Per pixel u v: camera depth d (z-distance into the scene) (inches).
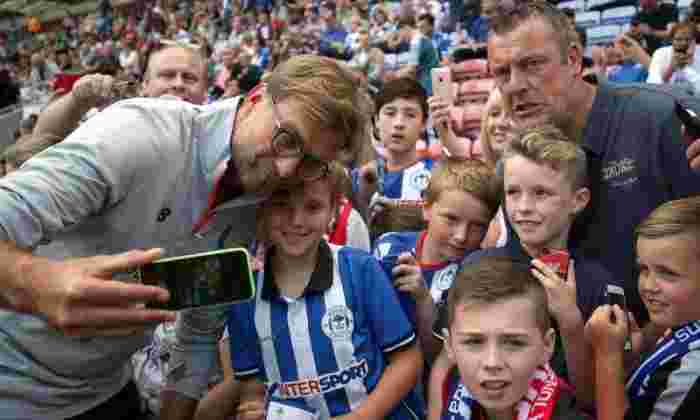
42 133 112.9
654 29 335.3
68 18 1066.7
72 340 63.5
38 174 53.4
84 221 60.4
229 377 86.7
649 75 255.4
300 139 56.2
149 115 59.1
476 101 200.8
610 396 67.6
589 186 86.4
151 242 63.1
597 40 414.3
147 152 58.1
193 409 74.8
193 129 61.0
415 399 78.3
